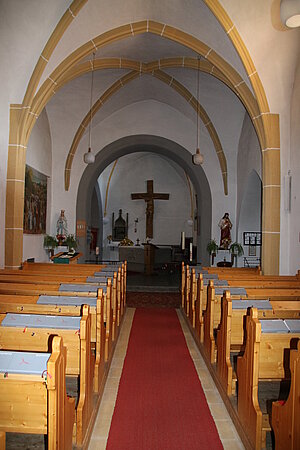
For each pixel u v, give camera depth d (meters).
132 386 4.28
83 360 2.93
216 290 4.97
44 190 11.73
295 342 3.04
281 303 4.20
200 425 3.47
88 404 3.15
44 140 11.61
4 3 6.89
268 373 3.06
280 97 7.94
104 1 7.26
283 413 2.62
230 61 8.00
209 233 12.85
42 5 6.92
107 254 20.34
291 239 7.91
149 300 9.54
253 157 10.82
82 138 12.80
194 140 12.95
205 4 6.88
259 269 7.68
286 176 8.00
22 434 2.81
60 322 3.16
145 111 12.98
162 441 3.21
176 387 4.27
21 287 4.91
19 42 7.38
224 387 3.88
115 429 3.38
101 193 20.02
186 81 11.15
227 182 12.73
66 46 7.82
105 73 10.80
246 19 6.91
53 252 11.87
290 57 7.47
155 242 20.38
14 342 3.04
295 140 7.75
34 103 7.96
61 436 2.31
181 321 7.28
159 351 5.49
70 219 12.59
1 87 7.82
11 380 2.15
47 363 2.09
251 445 2.92
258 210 12.14
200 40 8.07
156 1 7.48
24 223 9.88
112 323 5.29
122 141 12.98
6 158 7.89
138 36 8.93
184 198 20.34
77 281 5.75
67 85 11.09
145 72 10.60
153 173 20.47
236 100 11.12
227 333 3.79
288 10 5.56
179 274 14.23
